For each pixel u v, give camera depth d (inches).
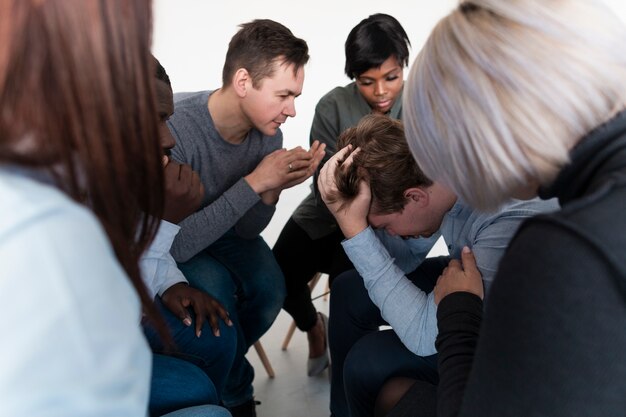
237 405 50.3
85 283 11.1
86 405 10.6
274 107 44.7
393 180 33.8
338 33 111.3
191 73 109.0
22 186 11.5
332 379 47.9
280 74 43.0
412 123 20.6
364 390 38.6
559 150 17.4
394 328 36.0
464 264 30.2
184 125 45.8
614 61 16.7
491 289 16.7
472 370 18.3
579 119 17.0
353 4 109.8
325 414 54.9
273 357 63.0
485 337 17.1
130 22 12.7
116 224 14.6
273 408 55.6
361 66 54.4
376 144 34.5
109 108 12.7
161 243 38.5
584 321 14.1
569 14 16.9
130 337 12.2
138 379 12.2
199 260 49.3
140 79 13.5
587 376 14.6
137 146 14.2
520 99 17.0
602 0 17.9
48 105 12.0
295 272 58.0
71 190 13.2
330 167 36.3
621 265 13.5
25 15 11.0
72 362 10.5
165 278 40.6
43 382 10.2
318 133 60.3
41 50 11.5
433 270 45.5
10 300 10.2
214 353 41.0
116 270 12.3
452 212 36.9
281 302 53.0
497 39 17.3
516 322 15.4
